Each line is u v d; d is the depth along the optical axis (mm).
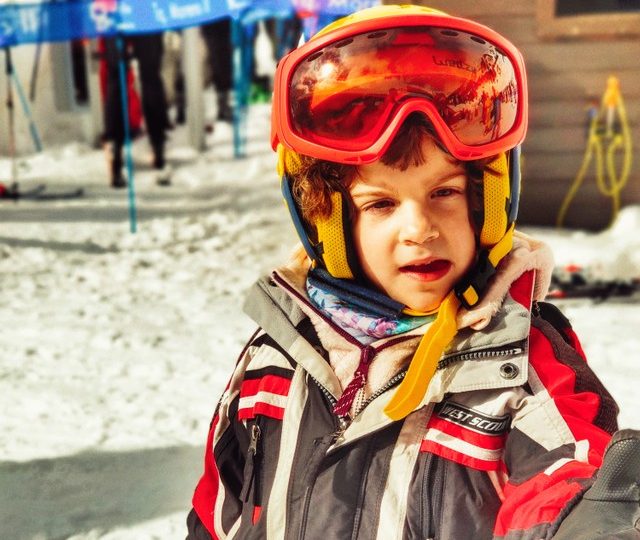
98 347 3602
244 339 3676
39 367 3373
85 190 7250
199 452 2607
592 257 4520
